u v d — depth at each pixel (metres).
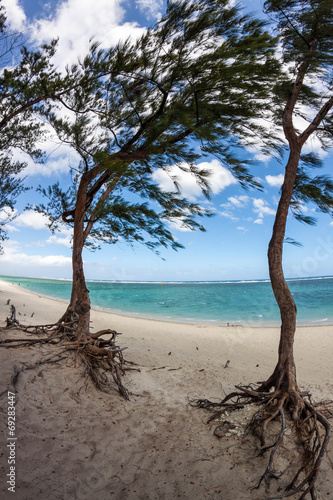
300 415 4.19
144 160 5.88
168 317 17.45
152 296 34.47
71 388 5.18
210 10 4.24
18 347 6.18
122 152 5.32
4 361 5.43
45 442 3.75
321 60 4.36
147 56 4.68
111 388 5.72
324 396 6.01
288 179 4.61
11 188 8.25
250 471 3.50
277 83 4.65
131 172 5.79
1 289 22.72
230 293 38.62
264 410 4.29
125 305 23.84
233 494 3.17
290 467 3.55
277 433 3.97
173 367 7.76
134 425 4.50
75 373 5.62
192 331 12.75
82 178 6.05
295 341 11.35
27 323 10.09
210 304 24.81
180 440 4.12
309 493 3.24
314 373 7.83
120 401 5.27
